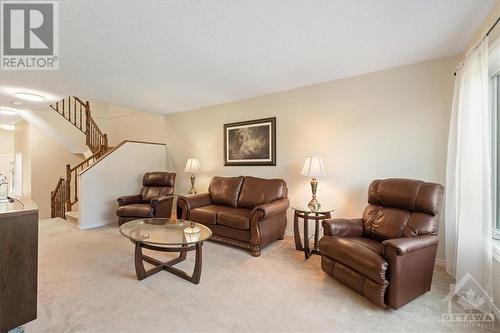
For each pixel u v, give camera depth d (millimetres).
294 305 2004
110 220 4652
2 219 1533
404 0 1772
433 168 2791
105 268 2650
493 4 1819
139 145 5160
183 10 1863
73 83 3477
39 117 5418
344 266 2256
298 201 3766
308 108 3662
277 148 3973
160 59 2727
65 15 1926
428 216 2252
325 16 1950
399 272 1886
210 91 3922
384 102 3074
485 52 1914
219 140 4730
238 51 2549
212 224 3422
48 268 2637
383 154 3082
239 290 2227
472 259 2053
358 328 1740
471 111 2102
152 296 2113
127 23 2033
